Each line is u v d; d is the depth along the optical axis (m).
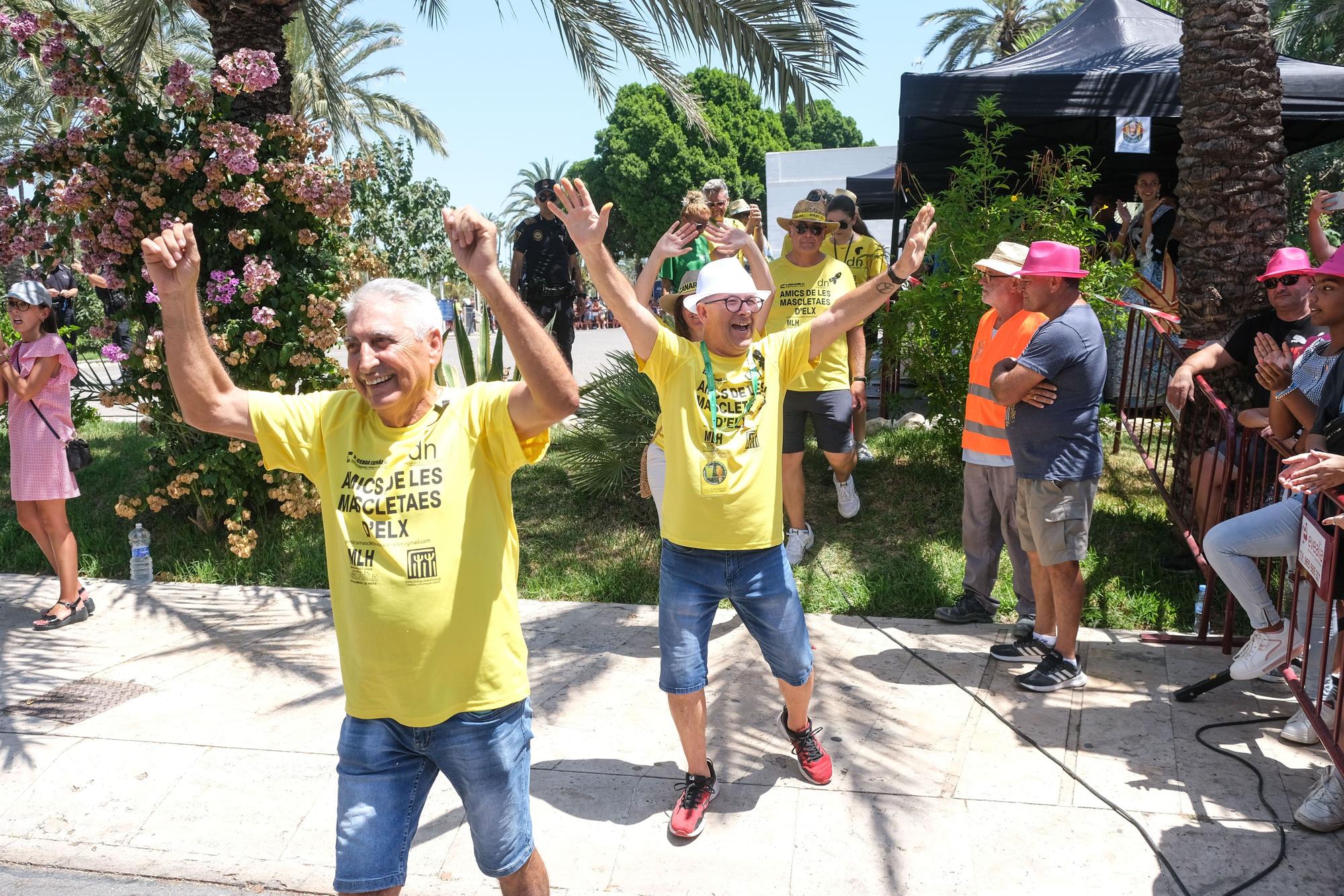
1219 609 5.31
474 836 2.59
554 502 7.32
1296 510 3.95
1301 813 3.42
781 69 7.53
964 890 3.20
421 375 2.43
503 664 2.51
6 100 18.58
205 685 4.82
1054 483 4.34
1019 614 5.16
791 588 3.58
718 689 4.66
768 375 3.50
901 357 7.18
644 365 3.50
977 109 7.42
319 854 3.54
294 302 6.55
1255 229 5.85
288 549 6.70
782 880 3.28
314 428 2.57
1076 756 3.94
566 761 4.03
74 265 6.93
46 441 5.55
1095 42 8.66
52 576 6.59
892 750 4.03
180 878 3.45
